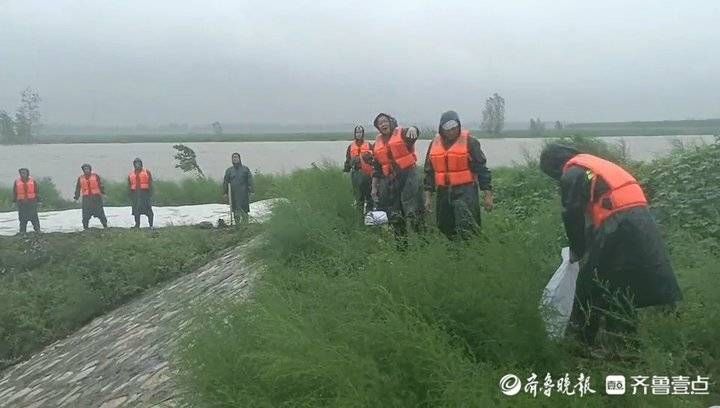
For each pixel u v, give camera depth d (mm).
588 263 5598
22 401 12141
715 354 5465
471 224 7738
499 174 16031
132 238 18719
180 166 40094
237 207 19484
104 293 17047
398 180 9781
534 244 6863
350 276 6719
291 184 13414
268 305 6242
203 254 17688
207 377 5527
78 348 14188
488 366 4953
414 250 6602
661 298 5461
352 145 13656
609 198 5484
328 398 4695
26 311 16844
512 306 5477
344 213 12102
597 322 5656
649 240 5410
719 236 9109
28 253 18750
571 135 13461
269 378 5086
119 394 9398
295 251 10367
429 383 4715
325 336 5359
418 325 5180
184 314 9523
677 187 10461
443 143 8109
